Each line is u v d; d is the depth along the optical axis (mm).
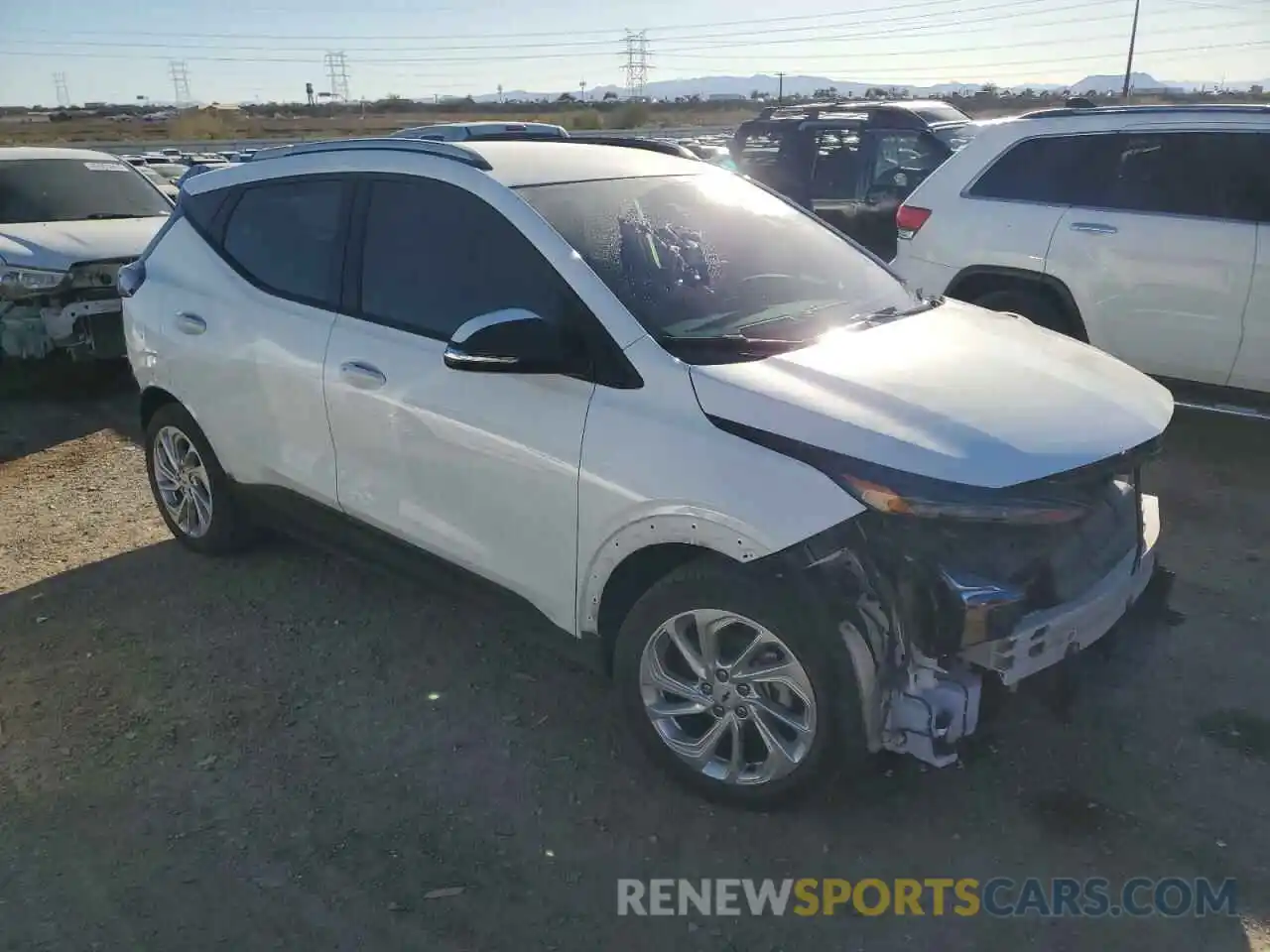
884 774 3289
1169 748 3414
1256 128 5754
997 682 2881
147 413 5051
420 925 2760
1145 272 6020
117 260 7801
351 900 2846
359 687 3857
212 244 4566
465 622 4336
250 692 3842
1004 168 6691
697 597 2982
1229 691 3719
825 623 2783
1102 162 6285
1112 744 3439
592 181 3803
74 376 8047
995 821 3100
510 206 3500
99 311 7727
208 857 3016
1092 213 6250
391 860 2990
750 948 2678
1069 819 3102
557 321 3299
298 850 3035
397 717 3670
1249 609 4289
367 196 3957
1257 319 5680
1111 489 3227
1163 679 3799
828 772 2920
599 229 3535
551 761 3416
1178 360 6043
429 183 3762
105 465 6473
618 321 3182
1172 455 6117
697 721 3252
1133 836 3033
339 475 4012
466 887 2887
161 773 3393
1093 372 3420
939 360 3305
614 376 3150
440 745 3508
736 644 3086
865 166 9734
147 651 4145
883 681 2822
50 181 8883
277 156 4504
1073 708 3598
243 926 2764
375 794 3268
